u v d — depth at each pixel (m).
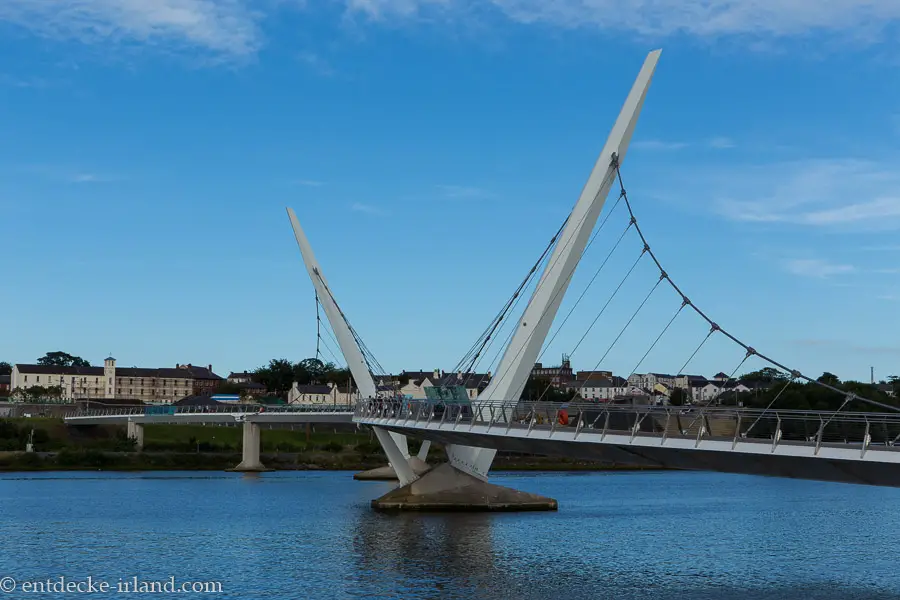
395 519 69.94
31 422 171.38
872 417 34.56
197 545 57.78
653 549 56.19
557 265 67.25
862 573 48.22
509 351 67.44
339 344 96.25
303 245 101.56
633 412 41.56
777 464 36.81
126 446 157.12
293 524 67.69
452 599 41.25
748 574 47.66
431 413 60.81
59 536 62.66
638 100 67.81
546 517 71.88
